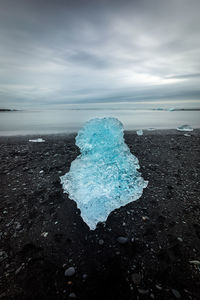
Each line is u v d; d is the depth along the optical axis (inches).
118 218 112.7
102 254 86.7
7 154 247.1
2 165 203.9
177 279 73.8
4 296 67.4
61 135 419.2
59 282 72.8
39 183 160.4
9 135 414.6
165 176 175.2
